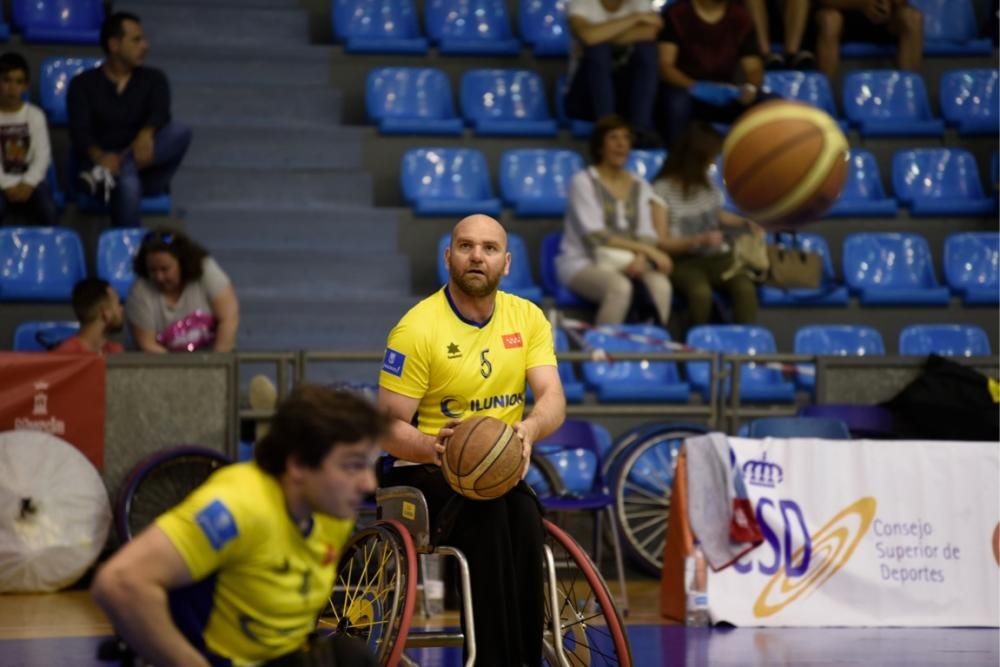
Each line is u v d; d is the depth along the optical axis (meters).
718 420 21.75
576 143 28.14
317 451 7.36
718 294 24.83
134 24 24.84
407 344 12.09
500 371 12.29
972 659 14.83
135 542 7.32
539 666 11.75
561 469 21.75
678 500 17.52
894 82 29.69
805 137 17.91
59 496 18.83
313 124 27.95
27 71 24.48
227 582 7.61
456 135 27.75
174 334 20.47
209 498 7.40
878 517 17.61
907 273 26.42
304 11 29.55
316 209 25.92
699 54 27.62
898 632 16.86
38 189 24.33
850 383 21.28
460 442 11.34
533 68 29.70
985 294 25.95
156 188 25.28
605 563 21.25
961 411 20.08
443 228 26.30
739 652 15.11
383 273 25.50
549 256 25.59
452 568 17.67
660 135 27.78
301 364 20.20
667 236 24.67
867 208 27.33
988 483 17.73
